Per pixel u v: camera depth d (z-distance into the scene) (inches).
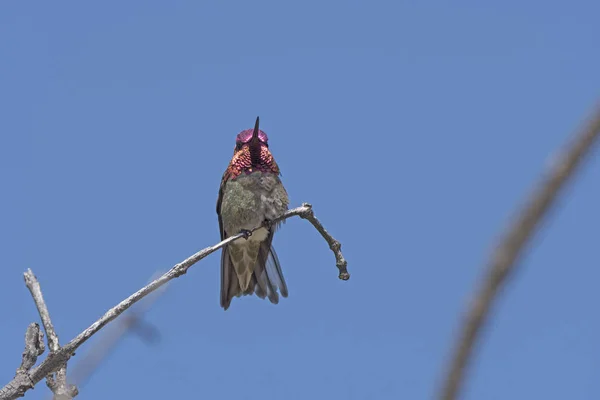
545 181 73.2
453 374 80.2
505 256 75.6
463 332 79.6
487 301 77.5
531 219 74.0
